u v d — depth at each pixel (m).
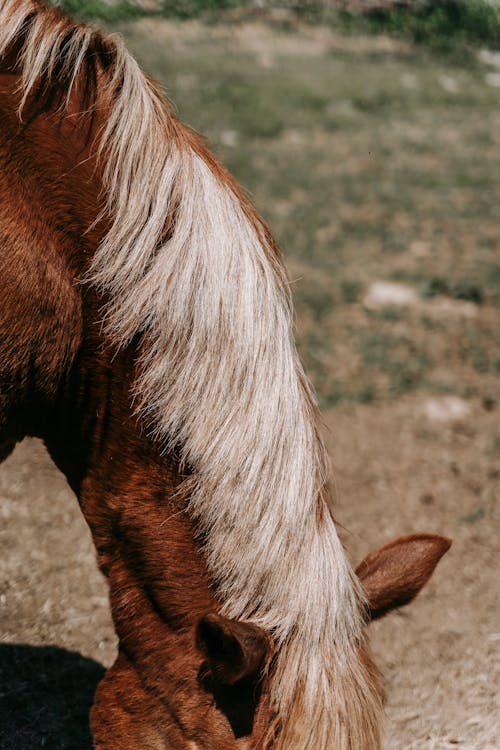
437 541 2.04
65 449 2.30
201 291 2.04
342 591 1.89
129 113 2.14
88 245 2.13
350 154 10.30
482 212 8.83
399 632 3.69
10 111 2.15
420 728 3.22
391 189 9.23
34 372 2.17
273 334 2.04
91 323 2.14
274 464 1.96
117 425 2.13
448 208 8.84
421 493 4.64
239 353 2.02
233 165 9.30
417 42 15.84
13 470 4.57
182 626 2.01
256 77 12.67
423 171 9.98
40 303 2.11
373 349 5.97
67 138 2.16
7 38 2.17
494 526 4.43
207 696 1.87
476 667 3.54
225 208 2.12
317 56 14.47
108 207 2.13
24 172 2.12
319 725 1.75
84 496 2.25
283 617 1.87
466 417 5.38
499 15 16.55
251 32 14.91
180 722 1.89
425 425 5.25
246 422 1.98
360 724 1.78
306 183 9.10
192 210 2.09
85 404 2.18
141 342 2.09
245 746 1.79
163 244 2.10
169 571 2.04
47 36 2.16
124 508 2.12
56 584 3.82
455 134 11.58
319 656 1.82
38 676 3.35
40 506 4.32
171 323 2.05
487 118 12.46
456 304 6.79
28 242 2.10
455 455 5.00
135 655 2.06
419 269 7.30
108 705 2.04
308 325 6.21
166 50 13.12
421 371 5.80
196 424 2.02
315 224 8.03
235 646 1.67
